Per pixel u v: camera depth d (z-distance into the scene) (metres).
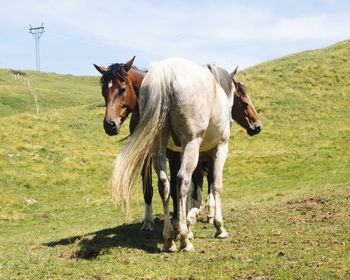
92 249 8.59
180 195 7.88
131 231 11.02
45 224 17.25
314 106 37.28
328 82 41.44
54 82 86.25
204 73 8.11
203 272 6.79
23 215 18.77
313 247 7.90
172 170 9.63
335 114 35.84
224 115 8.77
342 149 28.41
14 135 29.67
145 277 6.71
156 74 7.72
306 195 14.62
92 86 88.81
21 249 9.69
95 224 15.48
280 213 11.86
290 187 21.28
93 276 6.87
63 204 20.92
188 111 7.69
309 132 32.50
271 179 24.11
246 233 9.76
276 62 48.47
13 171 23.89
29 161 25.78
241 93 13.09
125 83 9.01
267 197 17.08
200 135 7.91
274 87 40.69
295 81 41.78
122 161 7.50
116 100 8.93
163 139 7.86
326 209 11.59
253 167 26.72
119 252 8.30
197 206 12.34
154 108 7.61
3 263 7.91
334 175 22.98
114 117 8.86
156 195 21.56
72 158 27.31
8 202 20.05
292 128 33.50
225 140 9.27
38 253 8.83
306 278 6.27
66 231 13.87
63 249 9.01
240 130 33.09
